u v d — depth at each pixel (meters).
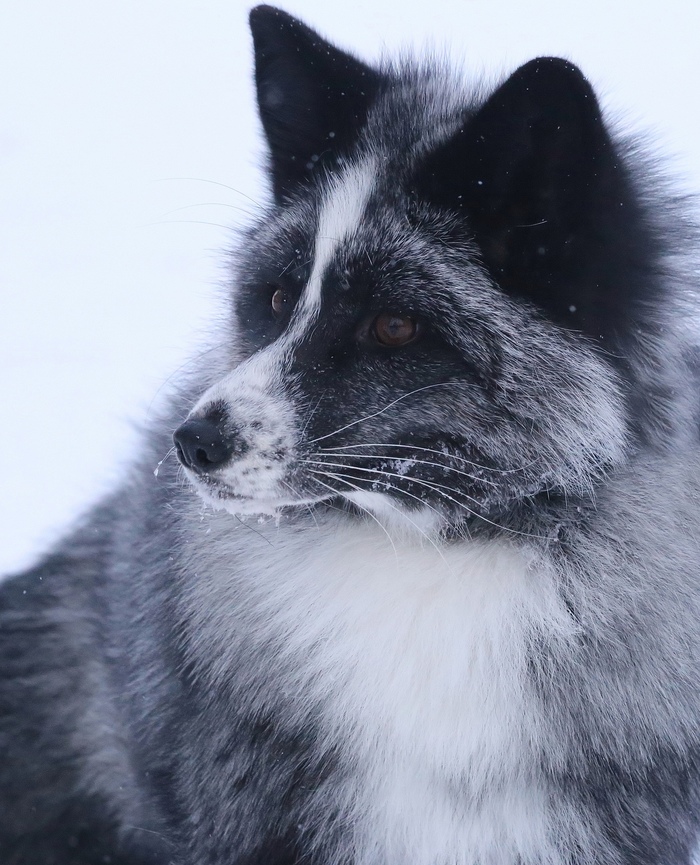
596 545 5.75
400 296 5.87
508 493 5.85
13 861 7.65
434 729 5.74
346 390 5.86
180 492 6.57
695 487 5.92
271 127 6.88
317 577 5.98
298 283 6.29
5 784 7.58
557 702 5.68
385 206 6.05
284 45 6.67
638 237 5.98
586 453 5.83
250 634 6.00
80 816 7.64
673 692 5.70
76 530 7.93
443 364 5.84
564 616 5.66
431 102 6.66
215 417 5.71
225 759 6.14
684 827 5.95
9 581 8.06
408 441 5.86
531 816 5.77
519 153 5.73
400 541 5.99
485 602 5.75
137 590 6.80
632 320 5.89
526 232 5.79
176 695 6.36
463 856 5.83
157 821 6.92
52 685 7.61
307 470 5.77
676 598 5.73
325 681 5.85
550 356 5.82
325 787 5.92
